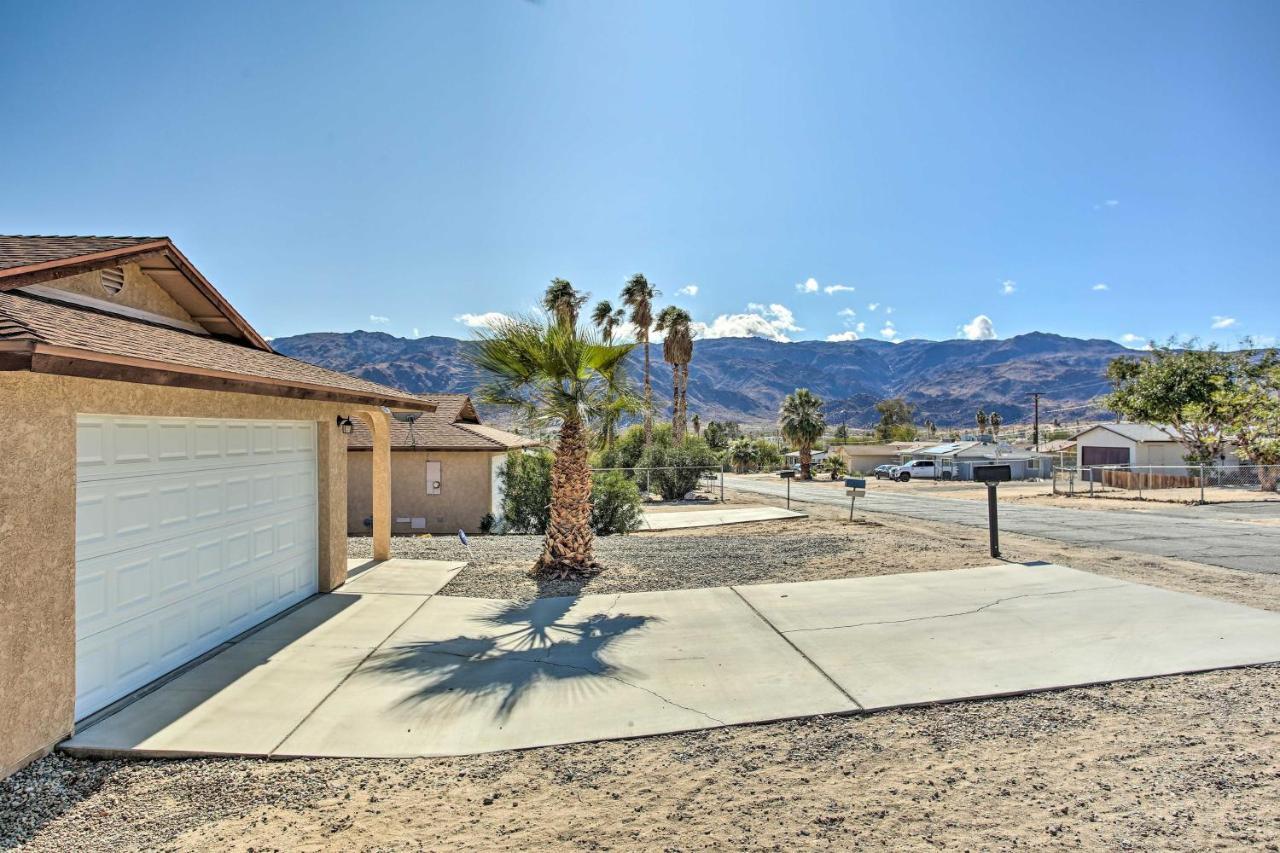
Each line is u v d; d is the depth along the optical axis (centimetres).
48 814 355
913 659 573
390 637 660
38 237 718
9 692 393
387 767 405
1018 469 5253
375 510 1069
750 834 327
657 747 427
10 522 396
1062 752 404
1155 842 310
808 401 5822
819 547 1151
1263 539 1295
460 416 2155
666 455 2878
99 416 485
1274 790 354
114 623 498
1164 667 540
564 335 893
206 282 798
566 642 639
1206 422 2931
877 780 378
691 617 718
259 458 711
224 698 506
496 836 331
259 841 329
